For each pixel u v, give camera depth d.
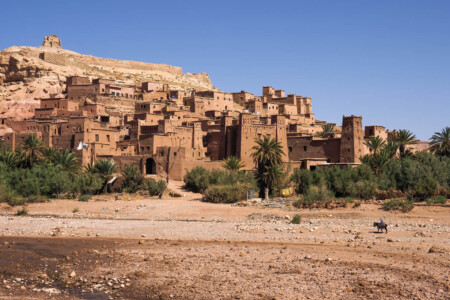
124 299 22.44
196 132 99.00
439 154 84.75
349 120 86.75
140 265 28.41
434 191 61.62
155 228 45.03
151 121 108.31
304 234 39.22
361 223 45.44
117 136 98.00
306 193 66.06
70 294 23.16
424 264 27.33
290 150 96.00
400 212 51.34
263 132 95.44
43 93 145.12
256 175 68.25
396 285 23.28
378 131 100.12
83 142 91.38
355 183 65.81
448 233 38.62
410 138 89.75
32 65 150.62
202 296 22.58
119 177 80.06
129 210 60.69
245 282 24.50
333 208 55.12
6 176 73.75
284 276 25.34
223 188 65.62
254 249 32.88
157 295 22.92
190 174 77.44
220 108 140.50
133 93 141.88
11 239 39.00
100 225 47.50
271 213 54.34
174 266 28.00
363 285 23.38
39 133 97.62
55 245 35.69
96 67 182.38
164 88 150.25
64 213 60.84
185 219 53.91
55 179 73.38
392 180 68.12
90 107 116.88
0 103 137.38
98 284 24.72
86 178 75.00
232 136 96.44
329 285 23.62
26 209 63.09
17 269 27.70
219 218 53.50
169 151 82.44
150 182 75.00
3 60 154.12
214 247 34.06
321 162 85.25
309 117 148.00
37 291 23.56
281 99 160.00
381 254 30.34
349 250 31.97
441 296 21.69
